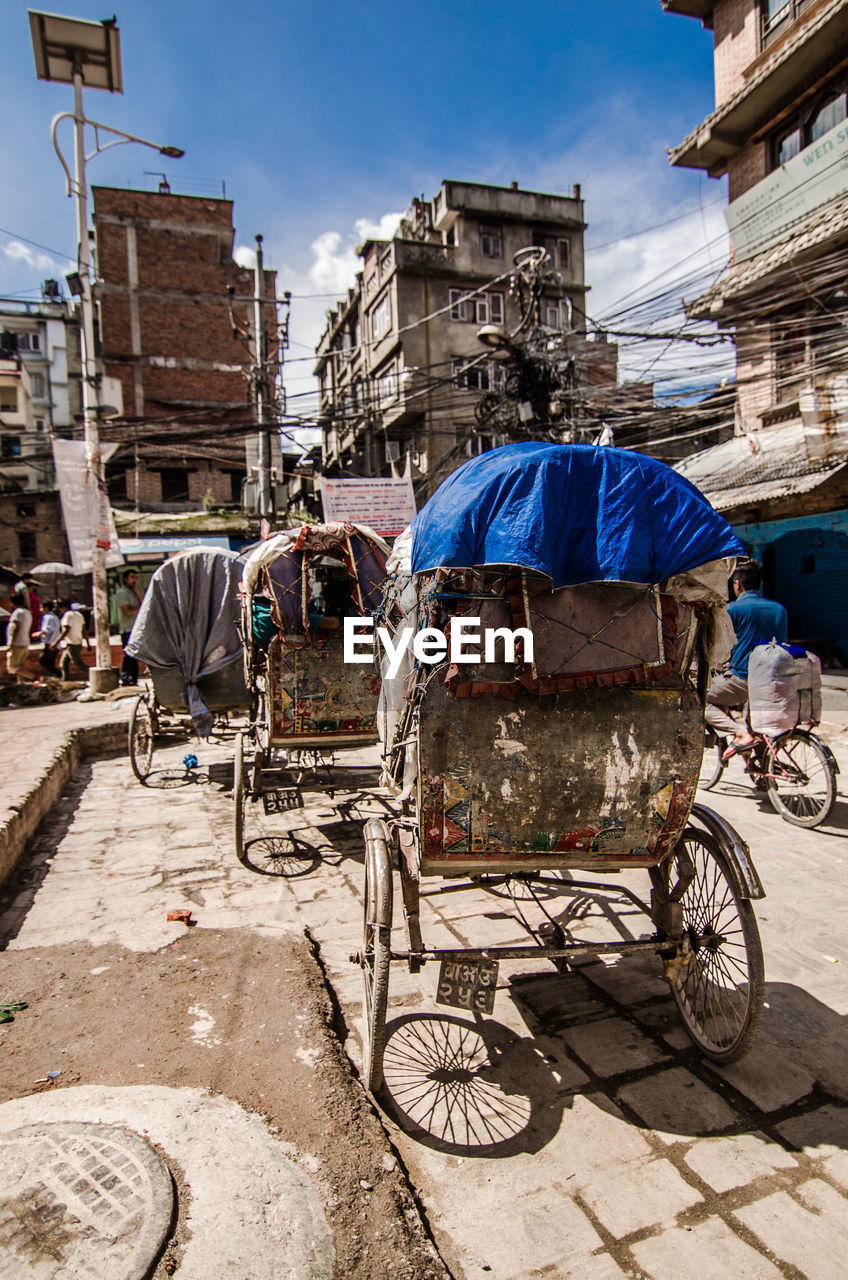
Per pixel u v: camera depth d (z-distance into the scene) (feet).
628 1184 7.27
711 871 9.66
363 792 18.90
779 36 37.65
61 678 47.52
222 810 20.74
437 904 13.80
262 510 62.44
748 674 18.63
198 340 88.28
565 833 8.93
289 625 16.47
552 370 43.60
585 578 8.08
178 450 82.69
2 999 10.30
